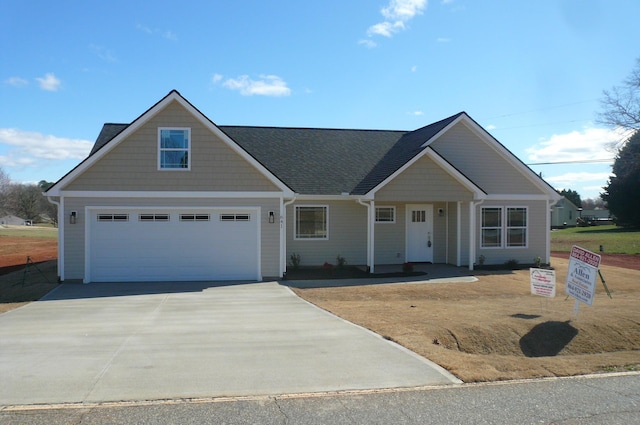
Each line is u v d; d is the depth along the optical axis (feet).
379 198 59.31
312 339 28.91
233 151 54.95
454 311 37.60
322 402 19.26
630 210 175.42
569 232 172.55
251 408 18.57
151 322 33.91
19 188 245.86
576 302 36.45
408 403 19.31
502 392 20.85
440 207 70.18
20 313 37.42
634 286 54.95
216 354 25.64
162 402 19.03
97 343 27.94
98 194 53.01
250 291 48.03
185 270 54.49
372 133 81.46
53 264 69.72
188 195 54.29
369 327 32.01
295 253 65.26
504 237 68.95
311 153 73.31
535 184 70.03
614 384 22.45
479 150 68.39
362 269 63.46
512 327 32.86
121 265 53.67
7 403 18.79
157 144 53.93
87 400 19.15
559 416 18.42
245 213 55.31
